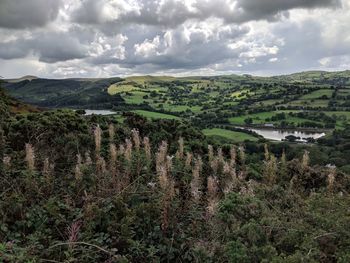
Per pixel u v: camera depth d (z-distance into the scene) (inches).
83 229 225.8
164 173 246.2
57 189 281.7
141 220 233.9
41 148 365.1
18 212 233.8
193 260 212.2
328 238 194.7
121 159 317.7
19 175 287.7
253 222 204.2
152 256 208.5
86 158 321.7
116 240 216.1
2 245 183.2
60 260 197.3
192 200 258.4
